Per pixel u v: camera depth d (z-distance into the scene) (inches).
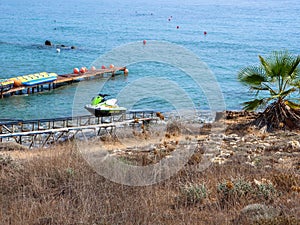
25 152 576.7
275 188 381.4
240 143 611.2
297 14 6491.1
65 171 428.8
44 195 376.8
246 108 788.6
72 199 368.5
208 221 315.0
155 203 353.4
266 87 799.7
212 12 6791.3
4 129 817.5
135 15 5920.3
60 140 734.5
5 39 3036.4
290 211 314.5
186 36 3516.2
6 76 1845.5
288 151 554.6
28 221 322.0
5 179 417.7
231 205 343.3
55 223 319.3
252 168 454.3
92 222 318.3
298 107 786.2
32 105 1347.2
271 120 755.4
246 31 3959.2
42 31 3654.0
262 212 315.3
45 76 1545.3
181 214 329.1
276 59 781.9
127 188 393.4
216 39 3334.2
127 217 324.2
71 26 4165.8
